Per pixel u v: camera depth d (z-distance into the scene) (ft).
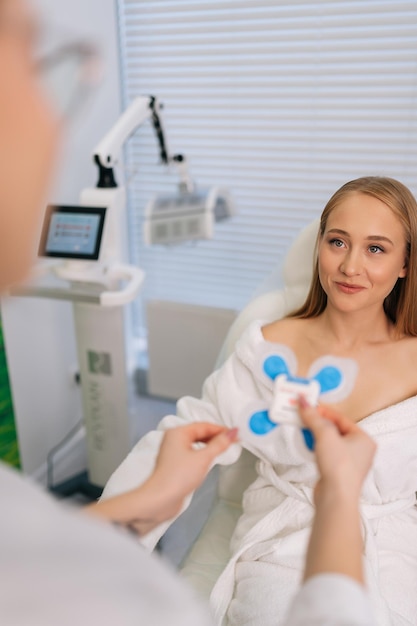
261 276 6.80
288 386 2.29
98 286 4.56
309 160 6.12
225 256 6.88
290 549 3.17
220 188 5.19
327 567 1.46
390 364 3.51
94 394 5.23
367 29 5.46
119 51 6.54
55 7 5.28
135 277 4.65
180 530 3.79
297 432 2.33
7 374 5.32
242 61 6.03
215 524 3.90
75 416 6.76
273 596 2.98
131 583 0.96
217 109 6.35
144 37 6.41
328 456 1.80
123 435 5.32
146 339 7.01
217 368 4.15
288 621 1.32
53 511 1.02
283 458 3.30
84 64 1.11
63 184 5.81
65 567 0.92
